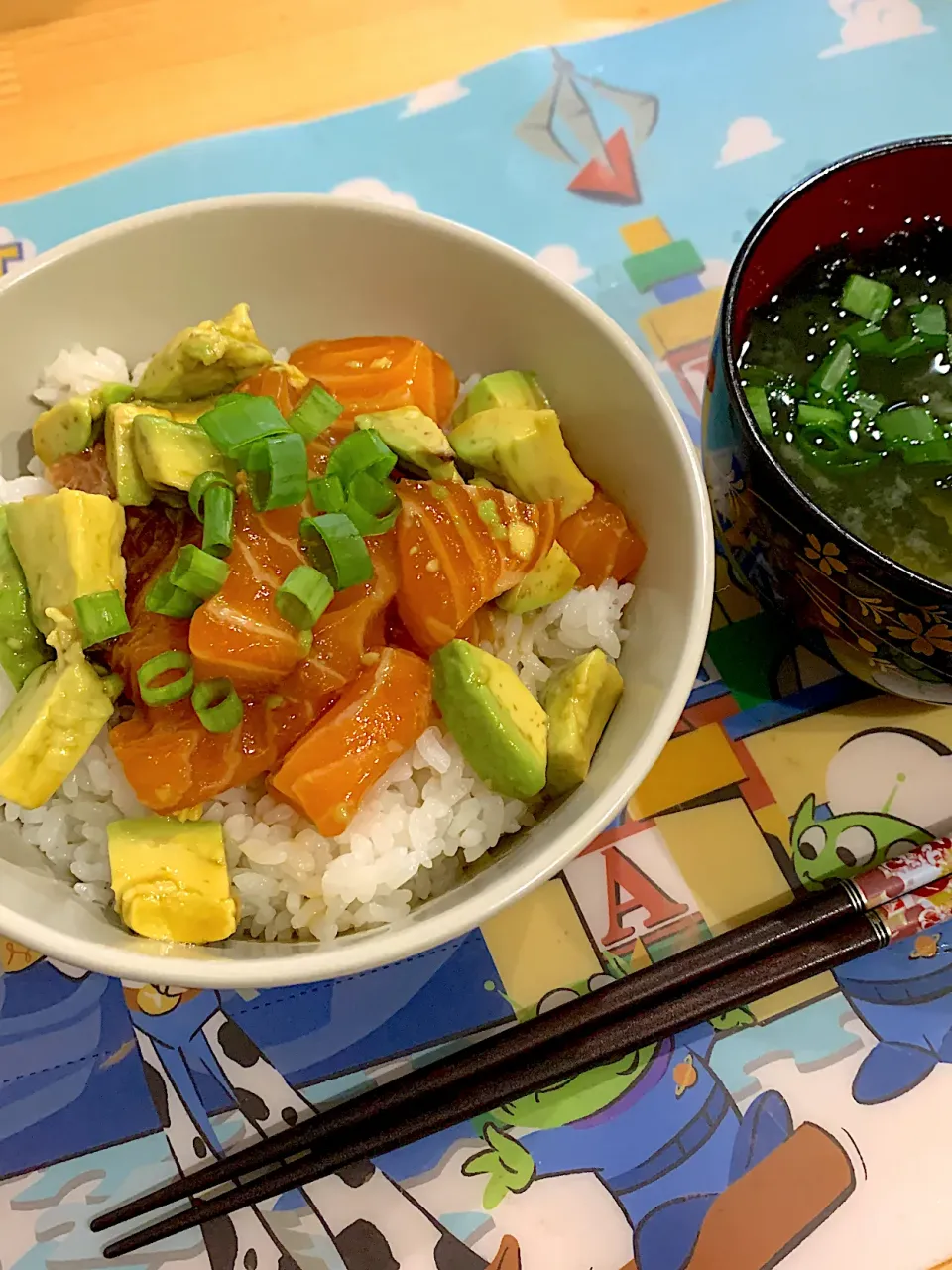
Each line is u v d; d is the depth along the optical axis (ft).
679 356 1.03
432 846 0.77
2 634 0.77
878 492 0.80
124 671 0.75
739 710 0.89
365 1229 0.73
